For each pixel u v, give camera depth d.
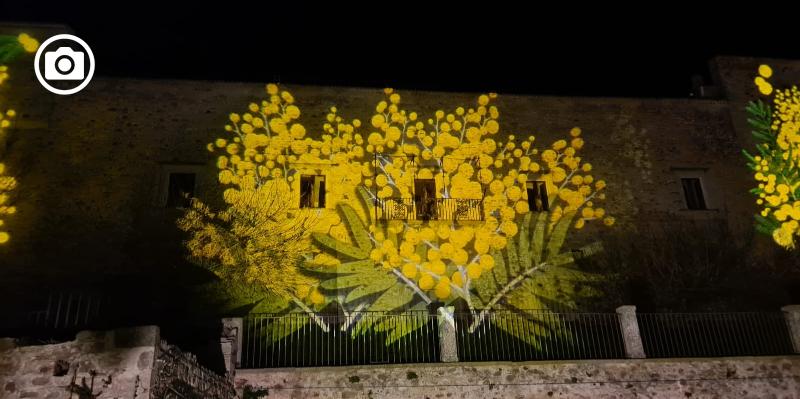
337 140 17.66
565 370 11.95
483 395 11.61
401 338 15.35
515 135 18.47
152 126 17.03
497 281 16.84
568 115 19.00
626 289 17.06
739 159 19.33
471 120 18.47
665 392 11.97
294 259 16.28
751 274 17.50
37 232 15.60
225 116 17.42
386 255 16.67
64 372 7.36
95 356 7.44
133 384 7.32
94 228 15.86
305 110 17.83
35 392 7.23
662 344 13.59
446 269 16.78
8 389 7.23
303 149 17.44
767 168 19.27
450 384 11.63
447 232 17.12
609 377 11.98
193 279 15.73
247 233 16.33
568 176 18.30
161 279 15.65
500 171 18.02
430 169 17.75
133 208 16.17
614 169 18.56
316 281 16.17
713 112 19.88
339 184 17.20
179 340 12.26
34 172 16.08
